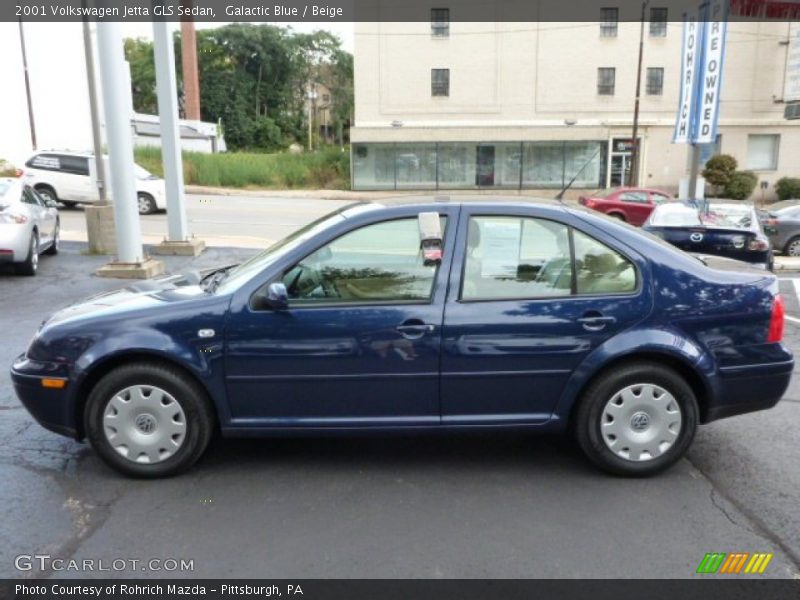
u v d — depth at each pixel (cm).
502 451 461
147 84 7344
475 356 404
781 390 424
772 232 1494
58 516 374
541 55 3756
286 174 4262
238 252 1410
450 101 3809
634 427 415
